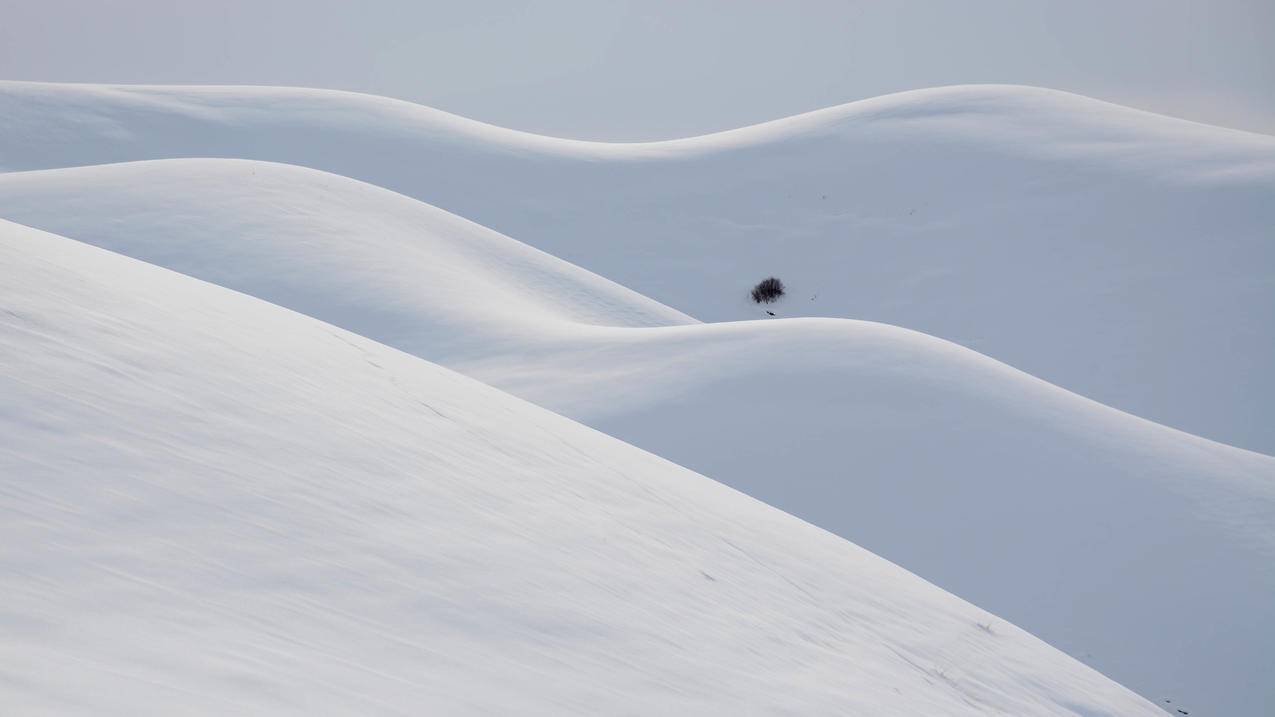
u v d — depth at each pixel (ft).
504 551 71.31
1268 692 193.77
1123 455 260.21
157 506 52.21
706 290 631.15
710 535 112.06
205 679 37.24
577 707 52.90
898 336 306.96
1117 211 630.33
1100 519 233.96
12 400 56.75
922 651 111.34
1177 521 235.61
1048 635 206.18
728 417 262.67
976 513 234.17
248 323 101.04
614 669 61.11
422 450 85.71
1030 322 568.82
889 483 241.55
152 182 410.31
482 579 64.13
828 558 134.62
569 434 131.03
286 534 56.29
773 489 239.91
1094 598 214.69
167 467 57.36
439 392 114.11
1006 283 598.34
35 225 360.48
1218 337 531.91
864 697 82.12
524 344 324.60
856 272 631.15
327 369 97.19
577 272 482.28
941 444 253.65
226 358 82.69
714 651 74.33
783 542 130.72
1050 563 222.48
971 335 568.41
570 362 306.96
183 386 71.36
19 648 33.71
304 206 411.13
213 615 43.80
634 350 310.04
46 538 44.06
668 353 303.27
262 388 79.56
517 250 473.67
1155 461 260.83
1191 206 620.08
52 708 29.81
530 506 86.28
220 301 107.96
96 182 408.67
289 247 370.53
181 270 341.41
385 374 108.99
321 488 65.77
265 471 63.62
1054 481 244.63
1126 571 220.84
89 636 37.06
